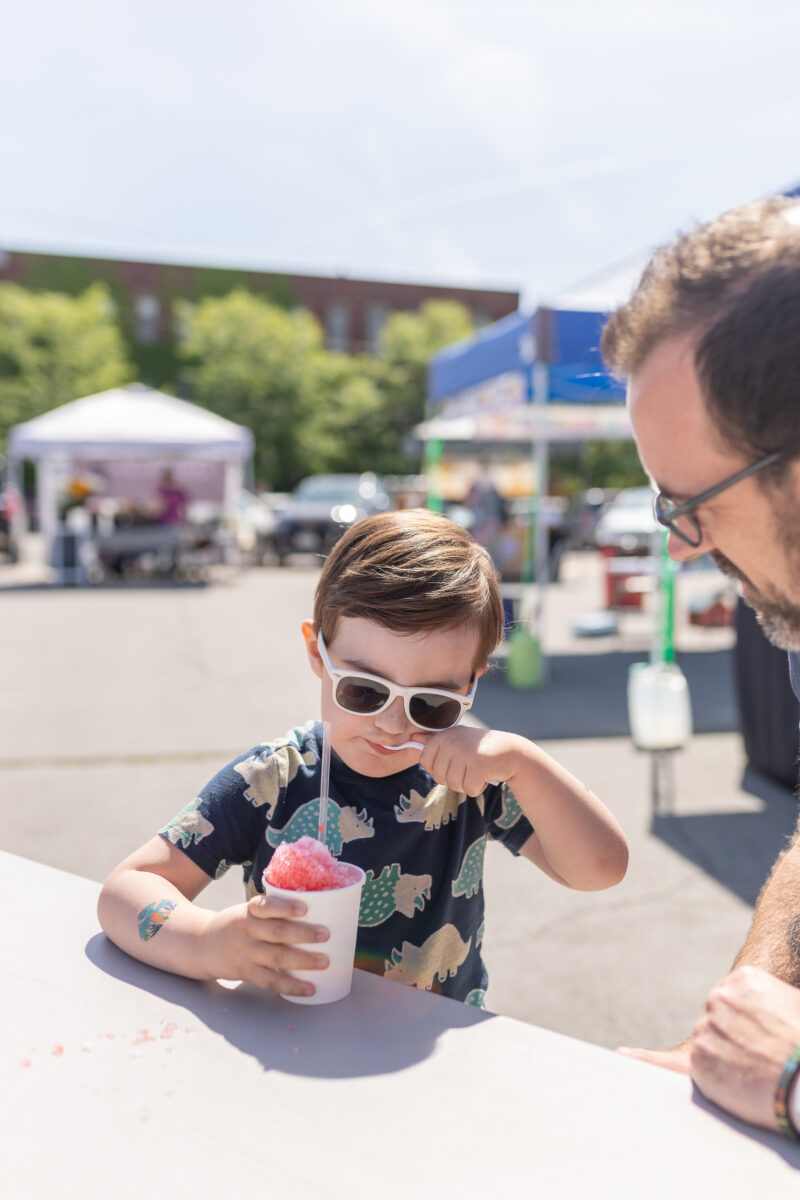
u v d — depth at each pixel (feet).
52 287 126.41
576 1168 2.40
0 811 14.05
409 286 136.98
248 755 4.39
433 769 3.85
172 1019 3.14
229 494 61.16
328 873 3.26
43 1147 2.48
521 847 4.68
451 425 34.50
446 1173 2.37
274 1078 2.79
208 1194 2.30
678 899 11.07
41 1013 3.17
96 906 4.07
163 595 44.09
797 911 3.67
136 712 21.06
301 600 42.24
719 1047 2.73
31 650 29.30
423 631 3.91
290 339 111.75
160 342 130.21
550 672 26.76
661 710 17.62
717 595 34.12
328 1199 2.27
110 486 61.87
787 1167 2.42
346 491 66.23
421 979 4.43
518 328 23.02
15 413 107.45
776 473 2.79
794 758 14.75
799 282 2.68
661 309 2.94
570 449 41.50
